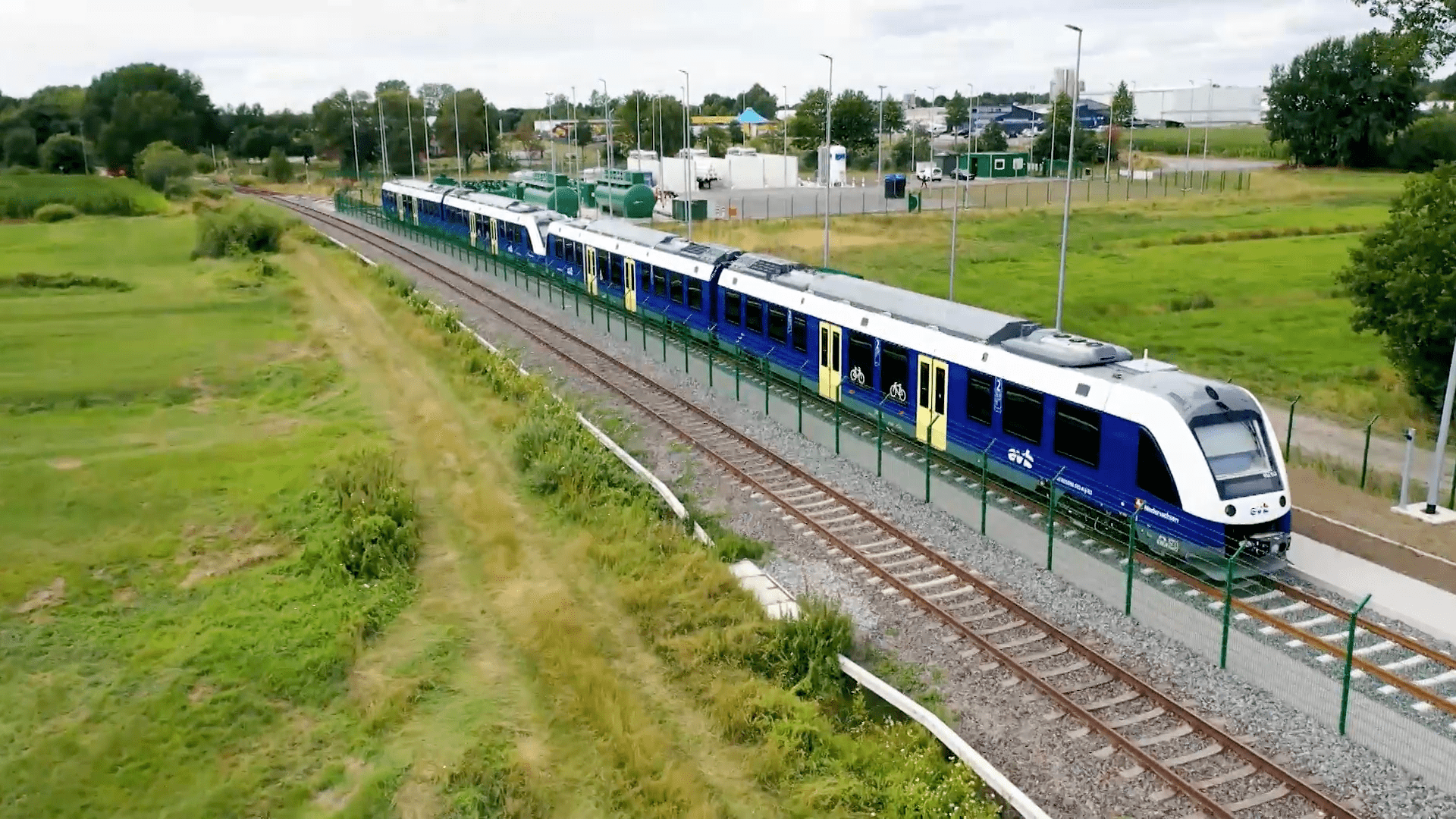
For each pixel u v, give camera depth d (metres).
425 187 82.25
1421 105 125.00
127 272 59.53
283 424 31.45
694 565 20.38
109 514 24.22
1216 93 190.25
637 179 85.06
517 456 26.73
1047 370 22.75
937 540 21.95
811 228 76.50
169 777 14.73
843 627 17.36
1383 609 18.31
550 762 14.72
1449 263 26.92
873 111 134.50
